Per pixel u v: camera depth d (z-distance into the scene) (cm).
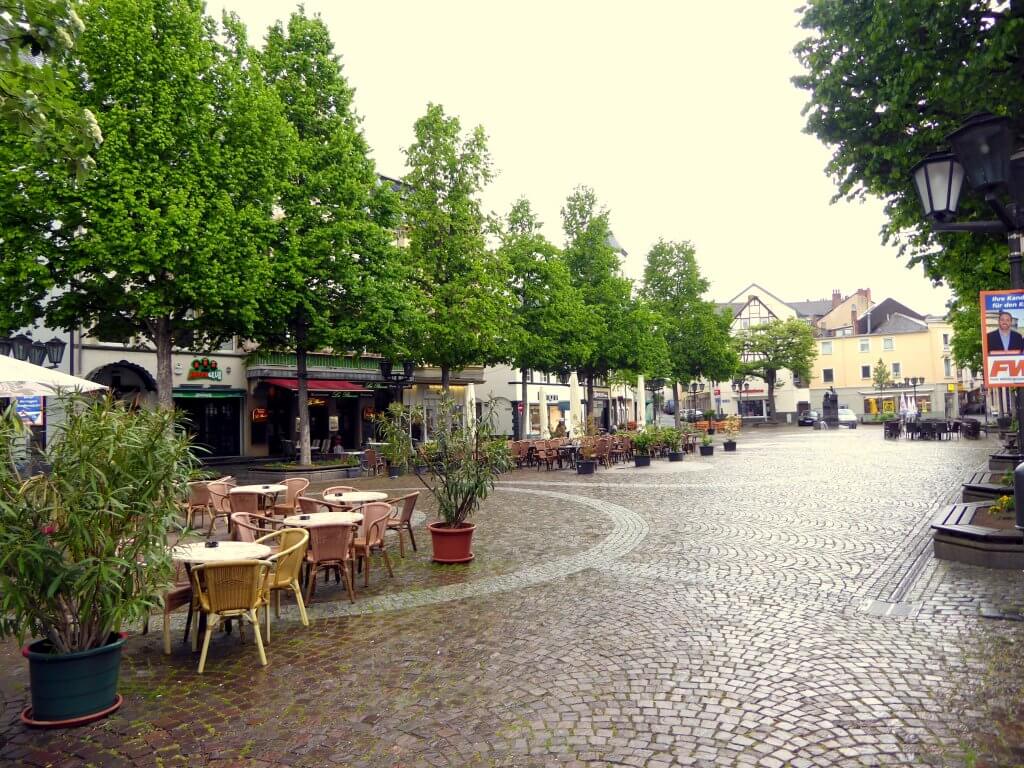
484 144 2481
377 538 815
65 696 441
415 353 2480
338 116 2220
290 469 2036
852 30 989
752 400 7562
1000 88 871
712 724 416
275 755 394
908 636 565
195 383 2752
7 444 443
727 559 869
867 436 4084
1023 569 770
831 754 376
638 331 3400
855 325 7731
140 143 1581
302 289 2077
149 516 461
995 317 586
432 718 436
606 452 2216
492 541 1023
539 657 540
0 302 1555
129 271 1563
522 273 2917
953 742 386
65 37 545
